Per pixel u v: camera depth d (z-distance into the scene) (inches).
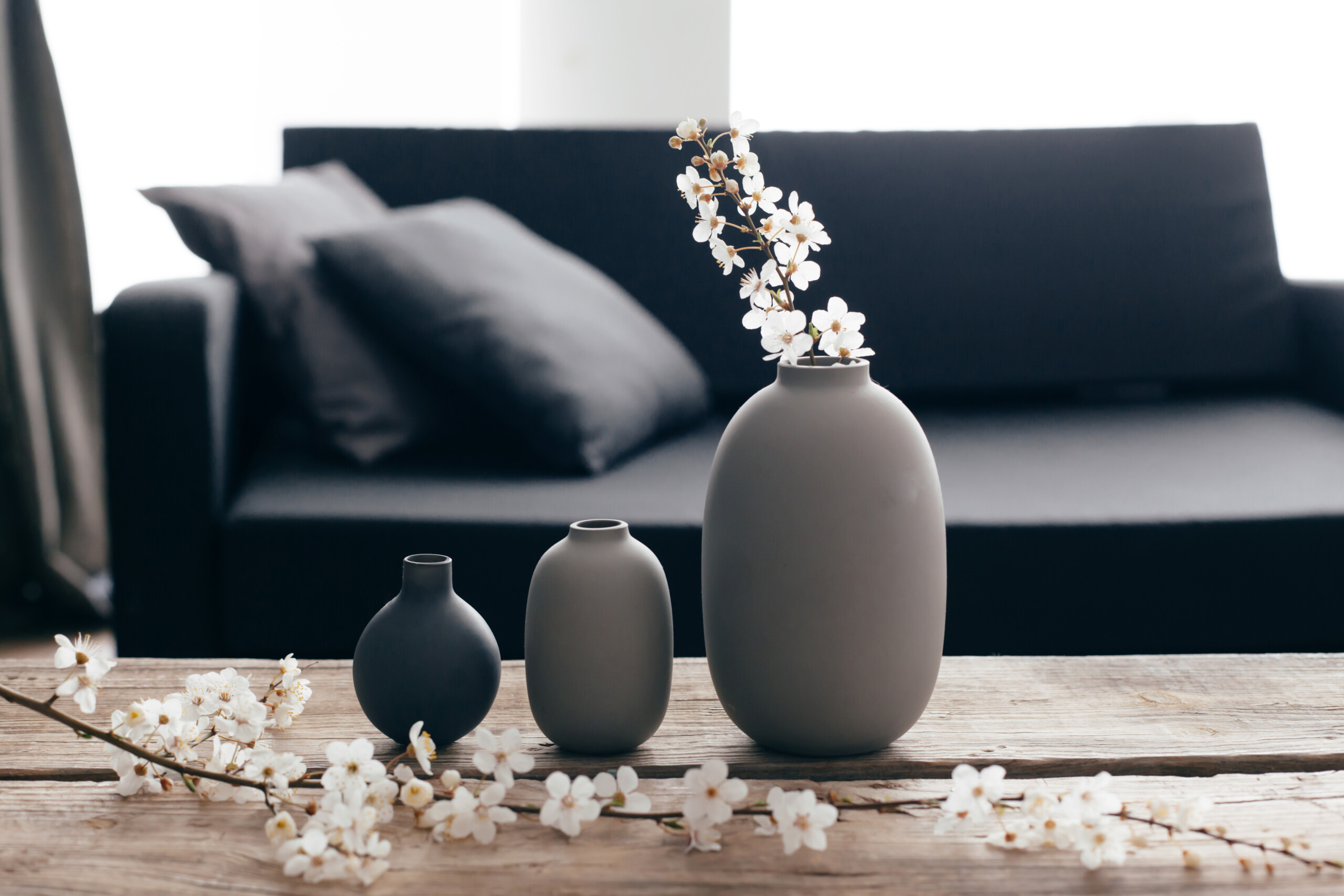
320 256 62.1
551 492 55.9
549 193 77.9
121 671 35.0
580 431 58.5
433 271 61.6
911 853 24.0
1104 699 32.7
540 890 22.5
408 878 22.9
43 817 25.6
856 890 22.5
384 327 62.0
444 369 60.8
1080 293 78.1
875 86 116.8
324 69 112.0
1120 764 28.5
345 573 52.5
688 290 77.3
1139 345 77.9
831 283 77.6
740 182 77.4
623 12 117.7
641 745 29.7
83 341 94.5
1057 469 60.6
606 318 66.3
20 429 90.9
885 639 27.3
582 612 27.9
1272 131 107.2
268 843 24.4
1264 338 78.4
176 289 54.9
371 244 61.9
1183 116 110.4
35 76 90.6
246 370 63.0
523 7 118.3
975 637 53.9
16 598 95.6
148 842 24.4
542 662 28.3
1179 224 79.2
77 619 93.7
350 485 56.7
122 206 102.4
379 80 112.9
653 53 118.1
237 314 59.7
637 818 25.0
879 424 27.5
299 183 69.8
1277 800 26.5
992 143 79.5
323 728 30.8
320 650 53.2
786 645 27.4
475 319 60.2
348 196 73.0
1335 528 53.9
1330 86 105.0
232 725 26.8
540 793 26.7
